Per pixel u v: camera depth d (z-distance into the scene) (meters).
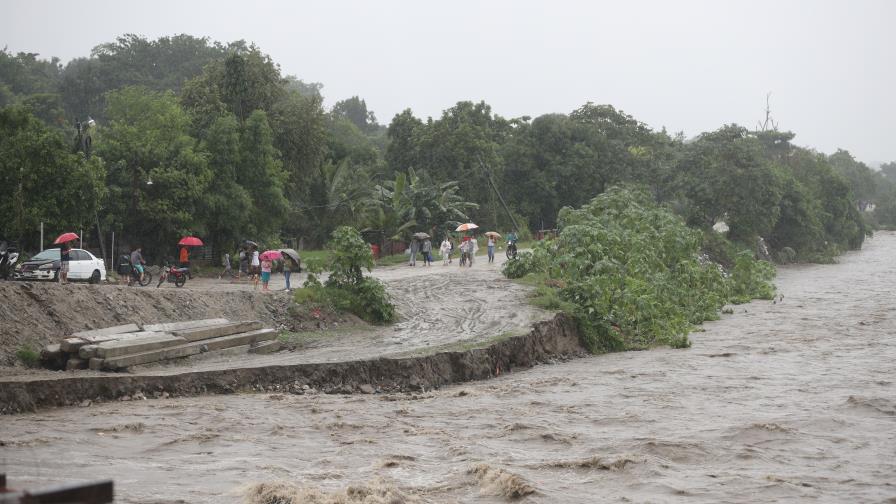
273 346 23.27
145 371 18.55
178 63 107.50
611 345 29.59
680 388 20.30
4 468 10.93
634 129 91.25
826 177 103.94
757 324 35.41
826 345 28.39
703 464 12.90
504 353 24.34
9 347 18.73
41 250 36.25
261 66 60.41
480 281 38.28
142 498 9.84
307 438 14.16
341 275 29.59
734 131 78.88
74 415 15.16
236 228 50.38
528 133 81.69
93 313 21.67
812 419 16.30
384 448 13.48
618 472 12.12
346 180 66.75
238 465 11.96
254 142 52.66
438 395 19.34
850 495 11.20
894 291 52.44
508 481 10.98
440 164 75.88
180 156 47.41
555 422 16.06
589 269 34.28
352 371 20.25
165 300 24.30
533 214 79.81
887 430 15.44
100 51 119.44
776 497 11.03
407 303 32.75
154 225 46.81
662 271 38.34
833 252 93.44
